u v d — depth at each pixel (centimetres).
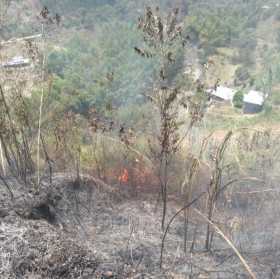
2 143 340
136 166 392
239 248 275
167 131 273
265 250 271
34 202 294
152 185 374
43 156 400
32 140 377
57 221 296
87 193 345
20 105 354
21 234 243
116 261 246
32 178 341
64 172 375
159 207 345
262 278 237
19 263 221
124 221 314
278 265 251
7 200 289
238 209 336
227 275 240
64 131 405
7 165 357
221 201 343
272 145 412
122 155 414
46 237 247
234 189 350
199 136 387
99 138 425
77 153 395
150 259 255
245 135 425
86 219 310
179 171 368
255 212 325
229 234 296
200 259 262
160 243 279
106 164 412
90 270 231
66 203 322
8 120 359
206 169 345
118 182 388
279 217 317
